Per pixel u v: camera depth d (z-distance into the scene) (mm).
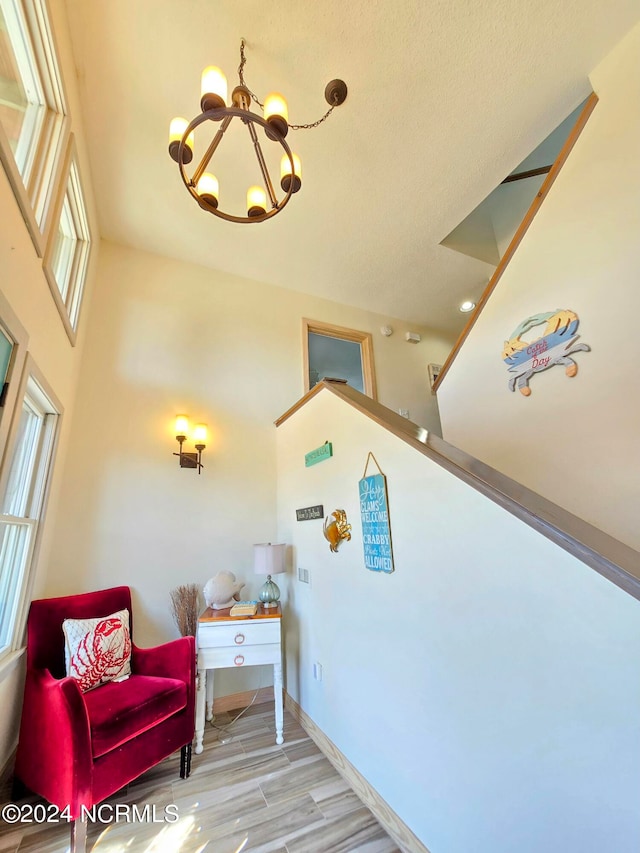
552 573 990
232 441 3299
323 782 1873
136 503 2801
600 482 1793
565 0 1796
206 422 3244
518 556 1091
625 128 1792
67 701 1537
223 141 2418
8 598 1907
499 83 2154
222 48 1943
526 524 1070
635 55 1814
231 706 2709
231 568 2994
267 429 3480
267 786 1850
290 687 2695
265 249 3432
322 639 2258
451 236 3609
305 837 1534
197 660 2252
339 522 2139
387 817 1564
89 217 2654
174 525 2887
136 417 2977
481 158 2623
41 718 1668
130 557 2686
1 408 1341
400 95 2189
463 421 2691
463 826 1200
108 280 3184
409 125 2369
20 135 1670
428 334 5074
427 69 2066
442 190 2855
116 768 1635
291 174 1587
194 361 3340
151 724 1807
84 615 2186
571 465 1938
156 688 1930
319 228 3189
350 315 4473
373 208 2998
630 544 1639
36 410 2119
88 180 2541
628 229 1737
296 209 2984
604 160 1866
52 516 2387
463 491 1311
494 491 1173
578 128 2018
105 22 1836
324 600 2268
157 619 2656
